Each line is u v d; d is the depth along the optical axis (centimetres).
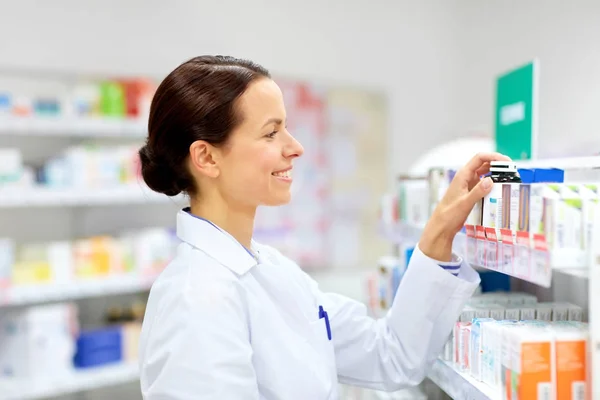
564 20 415
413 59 504
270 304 123
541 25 436
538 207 93
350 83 474
